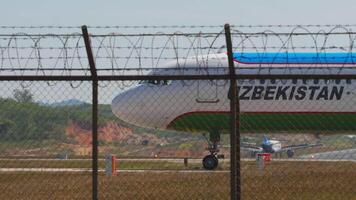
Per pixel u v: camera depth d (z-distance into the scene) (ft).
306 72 461.78
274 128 529.04
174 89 527.81
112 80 189.67
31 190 350.64
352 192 326.85
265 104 522.06
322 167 608.19
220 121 523.70
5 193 334.44
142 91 533.96
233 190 184.55
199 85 522.47
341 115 523.29
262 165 503.20
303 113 522.88
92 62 188.96
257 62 465.47
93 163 189.57
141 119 536.01
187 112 526.98
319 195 312.29
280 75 181.88
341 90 520.83
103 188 367.25
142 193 333.62
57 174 490.08
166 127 536.83
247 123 527.40
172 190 347.56
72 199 304.50
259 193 324.39
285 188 352.49
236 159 185.47
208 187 363.76
